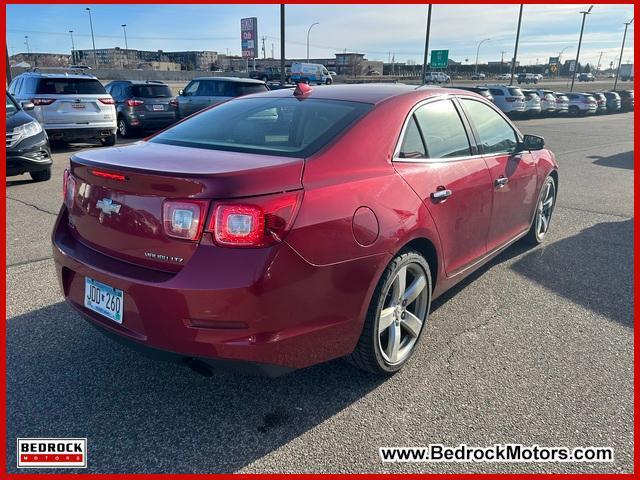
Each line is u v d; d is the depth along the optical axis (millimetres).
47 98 10930
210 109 3643
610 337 3535
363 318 2707
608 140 17156
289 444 2506
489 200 3846
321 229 2420
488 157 3922
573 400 2844
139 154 2750
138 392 2877
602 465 2393
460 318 3787
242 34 54594
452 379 3033
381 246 2688
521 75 84688
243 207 2225
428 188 3105
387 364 2969
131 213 2449
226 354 2312
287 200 2338
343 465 2381
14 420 2631
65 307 3838
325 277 2451
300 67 49125
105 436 2539
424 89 3588
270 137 2926
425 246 3207
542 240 5598
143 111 14547
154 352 2467
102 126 11672
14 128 7676
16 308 3797
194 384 2961
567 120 28219
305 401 2822
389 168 2939
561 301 4098
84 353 3242
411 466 2377
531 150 4488
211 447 2479
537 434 2588
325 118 3010
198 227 2252
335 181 2592
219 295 2223
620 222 6500
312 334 2482
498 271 4719
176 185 2285
